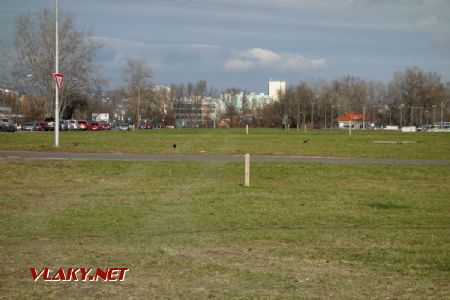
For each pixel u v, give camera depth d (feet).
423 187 63.52
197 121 556.51
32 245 31.78
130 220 40.29
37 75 270.46
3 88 274.36
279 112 517.14
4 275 25.75
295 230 37.17
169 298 22.58
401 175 73.92
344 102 538.06
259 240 33.58
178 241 32.94
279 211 45.32
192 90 558.56
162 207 46.19
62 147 113.09
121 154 101.35
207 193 54.80
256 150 119.03
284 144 150.30
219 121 554.46
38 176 66.74
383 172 76.23
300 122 516.73
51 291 23.48
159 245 31.83
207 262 28.12
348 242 33.40
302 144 151.74
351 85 548.72
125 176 68.39
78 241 32.94
